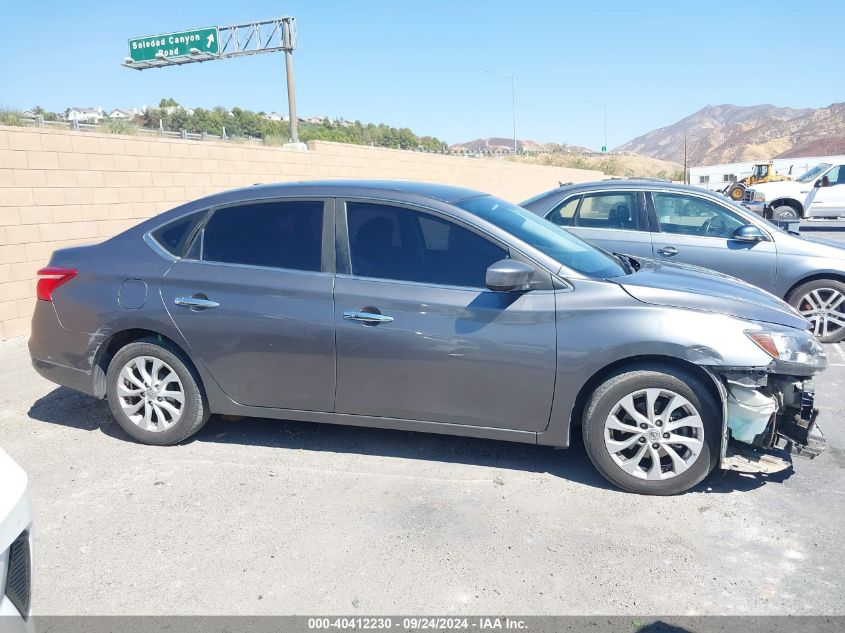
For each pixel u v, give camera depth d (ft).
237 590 9.76
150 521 11.69
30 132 26.25
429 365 12.81
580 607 9.30
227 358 13.91
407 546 10.79
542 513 11.78
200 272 14.07
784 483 12.78
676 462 12.12
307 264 13.62
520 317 12.38
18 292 25.58
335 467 13.70
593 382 12.57
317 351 13.33
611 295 12.30
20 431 15.89
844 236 57.77
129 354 14.57
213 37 92.43
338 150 58.23
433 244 13.19
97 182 30.14
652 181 24.00
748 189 67.31
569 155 259.19
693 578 9.90
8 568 6.43
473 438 15.06
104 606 9.46
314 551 10.69
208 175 39.63
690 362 11.79
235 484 13.01
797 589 9.62
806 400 12.37
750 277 22.45
